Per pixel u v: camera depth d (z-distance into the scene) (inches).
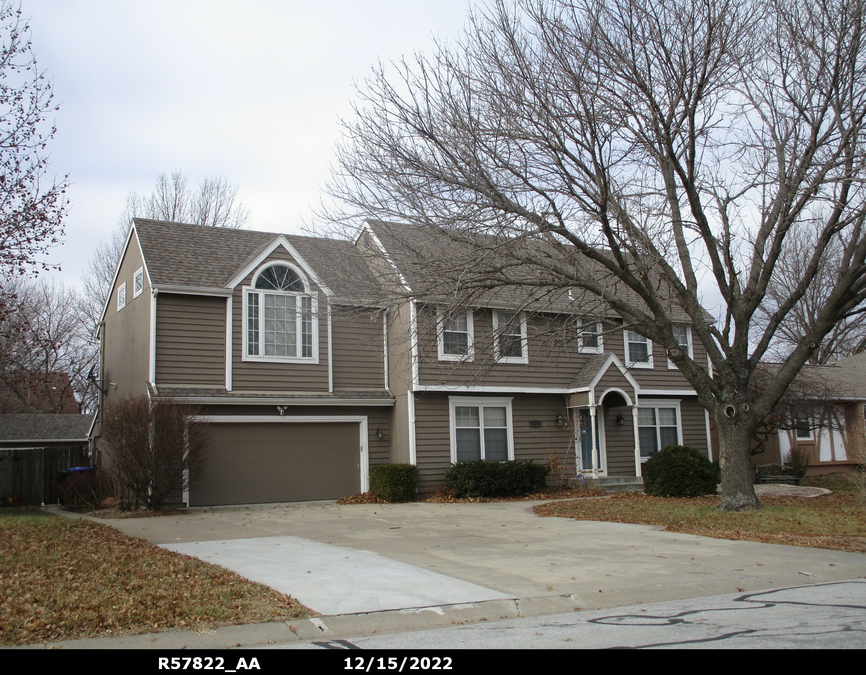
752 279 631.8
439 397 868.0
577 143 555.8
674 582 357.7
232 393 779.4
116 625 273.4
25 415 1318.9
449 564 409.4
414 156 576.4
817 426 1071.6
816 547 457.4
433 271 572.4
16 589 330.3
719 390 636.7
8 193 681.0
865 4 552.7
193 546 484.4
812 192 574.9
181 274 783.7
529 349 923.4
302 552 455.5
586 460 970.7
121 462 702.5
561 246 588.4
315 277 838.5
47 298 1652.3
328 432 842.8
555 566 401.4
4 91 676.1
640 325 625.0
